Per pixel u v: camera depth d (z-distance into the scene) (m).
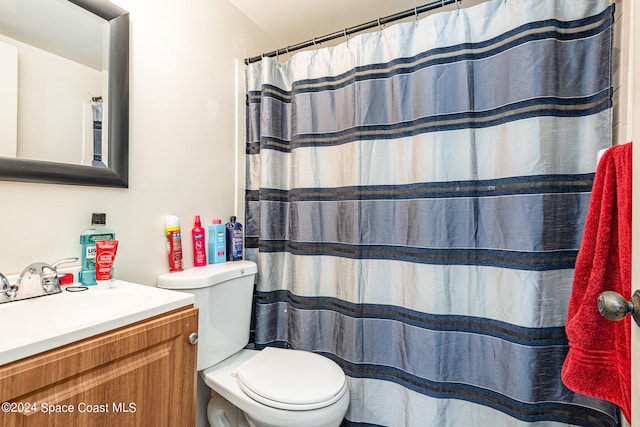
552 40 0.99
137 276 1.15
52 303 0.82
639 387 0.46
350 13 1.65
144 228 1.18
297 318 1.49
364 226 1.35
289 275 1.56
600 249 0.66
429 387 1.17
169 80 1.27
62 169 0.92
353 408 1.33
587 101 0.98
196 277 1.17
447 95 1.17
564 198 0.99
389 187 1.32
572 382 0.69
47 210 0.91
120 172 1.08
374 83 1.34
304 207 1.50
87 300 0.88
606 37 0.94
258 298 1.54
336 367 1.24
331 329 1.45
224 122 1.54
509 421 1.03
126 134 1.10
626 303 0.47
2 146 0.83
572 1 1.00
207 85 1.44
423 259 1.20
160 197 1.24
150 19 1.20
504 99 1.07
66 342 0.59
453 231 1.16
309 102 1.50
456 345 1.16
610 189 0.65
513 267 1.04
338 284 1.43
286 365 1.23
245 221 1.65
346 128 1.41
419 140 1.22
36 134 0.89
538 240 0.99
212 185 1.47
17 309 0.76
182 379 0.81
